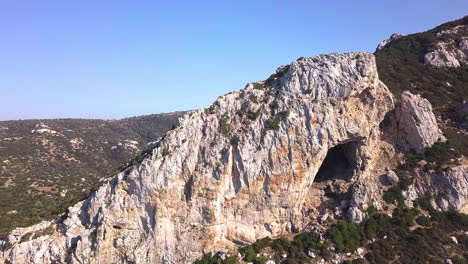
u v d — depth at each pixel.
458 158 53.69
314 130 50.25
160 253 47.41
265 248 48.12
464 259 44.06
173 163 49.00
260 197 49.34
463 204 50.09
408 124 55.06
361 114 52.47
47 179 121.94
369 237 47.62
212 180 48.53
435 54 81.31
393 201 51.00
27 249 48.12
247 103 54.53
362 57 53.34
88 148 158.62
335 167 57.75
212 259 47.00
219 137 51.59
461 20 100.25
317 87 52.56
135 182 48.50
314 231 49.09
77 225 49.62
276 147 49.66
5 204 97.06
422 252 45.03
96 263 46.53
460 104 64.81
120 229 48.19
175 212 48.44
